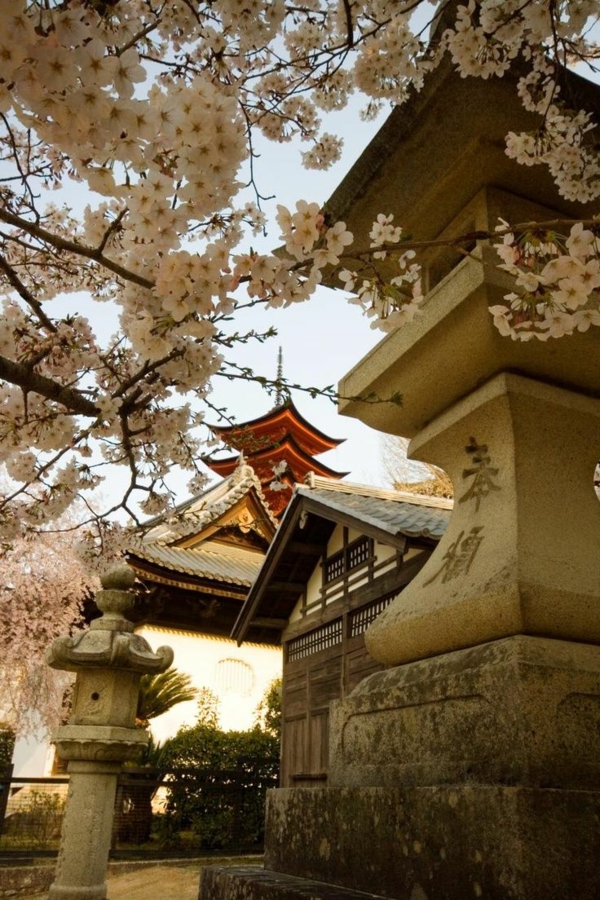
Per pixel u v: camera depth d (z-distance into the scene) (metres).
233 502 16.78
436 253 3.50
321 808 2.68
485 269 2.63
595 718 2.19
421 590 2.97
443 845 2.05
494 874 1.85
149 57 2.55
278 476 5.54
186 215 1.83
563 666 2.24
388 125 3.05
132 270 2.47
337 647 8.88
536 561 2.51
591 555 2.65
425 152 3.12
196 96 1.62
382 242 2.08
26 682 12.98
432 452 3.34
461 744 2.30
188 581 14.11
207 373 2.70
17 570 12.52
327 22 3.60
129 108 1.52
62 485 3.87
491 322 2.70
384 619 3.06
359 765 2.80
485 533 2.81
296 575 10.09
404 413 3.42
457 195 3.31
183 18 2.73
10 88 1.46
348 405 3.59
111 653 4.82
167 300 2.01
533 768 2.02
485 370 2.93
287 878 2.66
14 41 1.31
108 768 4.79
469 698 2.32
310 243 1.92
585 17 2.49
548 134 2.82
